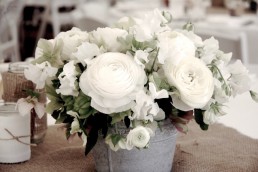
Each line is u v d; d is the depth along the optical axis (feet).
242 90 2.72
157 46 2.39
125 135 2.53
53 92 2.58
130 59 2.35
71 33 2.66
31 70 2.57
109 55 2.35
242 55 6.40
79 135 2.52
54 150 3.34
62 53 2.56
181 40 2.46
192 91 2.37
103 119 2.45
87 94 2.31
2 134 3.01
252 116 4.24
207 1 12.64
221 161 3.09
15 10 13.39
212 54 2.58
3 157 3.06
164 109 2.49
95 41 2.50
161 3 12.71
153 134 2.50
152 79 2.35
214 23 9.31
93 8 12.07
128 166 2.69
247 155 3.20
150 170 2.74
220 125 3.91
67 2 15.80
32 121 3.37
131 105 2.31
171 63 2.39
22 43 15.03
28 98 3.00
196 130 3.79
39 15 15.47
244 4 11.69
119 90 2.25
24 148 3.09
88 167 3.04
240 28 8.69
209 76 2.42
